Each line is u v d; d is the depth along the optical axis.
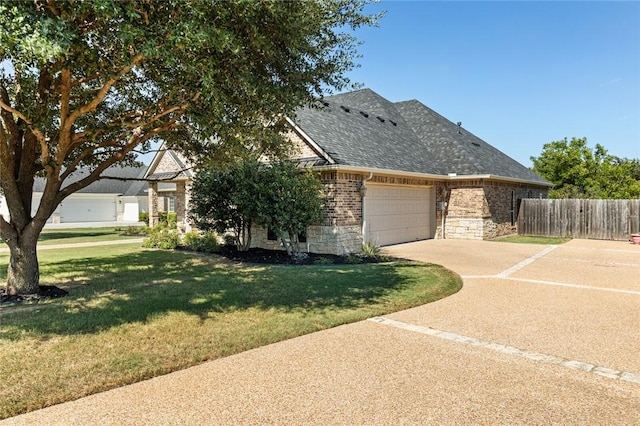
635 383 3.84
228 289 7.71
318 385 3.73
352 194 13.30
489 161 20.03
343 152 13.41
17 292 7.18
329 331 5.36
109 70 5.60
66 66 5.21
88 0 4.21
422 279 8.84
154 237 15.66
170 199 25.48
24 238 7.28
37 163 7.99
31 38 3.75
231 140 6.47
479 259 12.34
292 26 5.54
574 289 8.10
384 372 4.04
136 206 38.91
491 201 18.50
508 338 5.13
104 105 8.70
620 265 11.27
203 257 12.54
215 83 5.38
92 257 12.62
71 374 3.92
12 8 3.77
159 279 8.80
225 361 4.32
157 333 5.14
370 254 12.46
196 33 4.39
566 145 31.39
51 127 7.38
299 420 3.12
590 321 5.89
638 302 7.02
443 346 4.82
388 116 21.14
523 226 20.66
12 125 7.32
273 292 7.48
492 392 3.62
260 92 5.81
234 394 3.55
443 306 6.73
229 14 4.92
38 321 5.59
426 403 3.40
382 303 6.80
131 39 4.32
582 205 19.06
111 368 4.06
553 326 5.65
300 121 13.23
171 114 7.72
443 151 19.55
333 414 3.21
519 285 8.49
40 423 3.07
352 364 4.24
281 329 5.35
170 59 4.58
